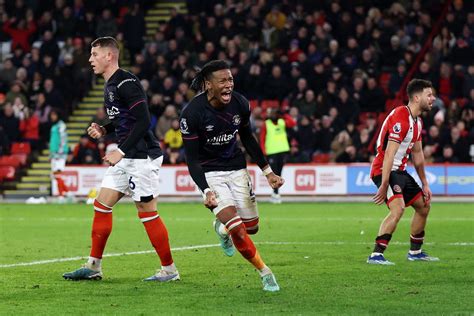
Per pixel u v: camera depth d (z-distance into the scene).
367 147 54.94
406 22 62.34
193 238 31.38
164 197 55.72
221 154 19.67
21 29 68.06
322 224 36.84
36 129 60.59
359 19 62.09
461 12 61.72
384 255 25.72
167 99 59.94
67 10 67.19
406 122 23.19
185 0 72.19
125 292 19.02
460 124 53.84
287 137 49.34
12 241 30.70
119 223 38.00
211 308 17.05
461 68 58.88
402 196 23.70
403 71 59.31
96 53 20.22
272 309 16.89
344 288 19.38
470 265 23.31
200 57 62.16
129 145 19.67
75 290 19.34
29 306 17.42
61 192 54.25
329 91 57.72
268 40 63.12
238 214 20.11
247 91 60.16
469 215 41.22
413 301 17.72
